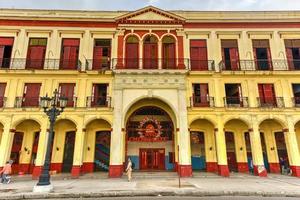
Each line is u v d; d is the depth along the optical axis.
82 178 16.80
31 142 19.98
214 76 19.80
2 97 18.70
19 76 19.22
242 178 16.58
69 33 21.06
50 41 20.62
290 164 18.12
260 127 21.00
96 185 13.33
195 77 19.89
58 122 20.08
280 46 20.86
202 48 21.14
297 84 19.92
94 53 20.92
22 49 20.20
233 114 18.95
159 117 21.47
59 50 20.53
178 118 18.31
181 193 11.04
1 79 19.03
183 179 15.88
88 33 21.03
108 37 21.16
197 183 13.95
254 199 9.96
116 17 21.00
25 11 20.89
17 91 18.92
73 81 19.55
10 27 20.59
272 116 18.84
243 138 20.89
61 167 19.62
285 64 20.27
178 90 18.97
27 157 19.67
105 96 19.84
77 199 10.23
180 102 18.66
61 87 19.55
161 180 15.44
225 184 13.55
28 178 17.11
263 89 19.81
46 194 10.70
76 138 18.19
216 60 20.45
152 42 21.17
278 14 21.42
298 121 19.25
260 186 12.86
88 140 20.31
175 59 20.39
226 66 20.73
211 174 18.19
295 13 21.39
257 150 18.17
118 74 19.20
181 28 21.09
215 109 18.97
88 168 19.70
